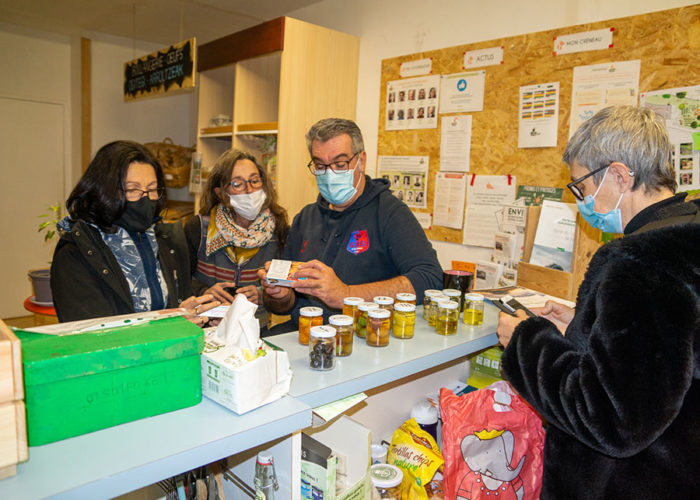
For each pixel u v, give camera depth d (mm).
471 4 2613
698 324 732
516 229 2223
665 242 771
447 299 1304
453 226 2752
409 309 1229
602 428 770
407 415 1559
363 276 1763
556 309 1266
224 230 2018
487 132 2574
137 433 724
